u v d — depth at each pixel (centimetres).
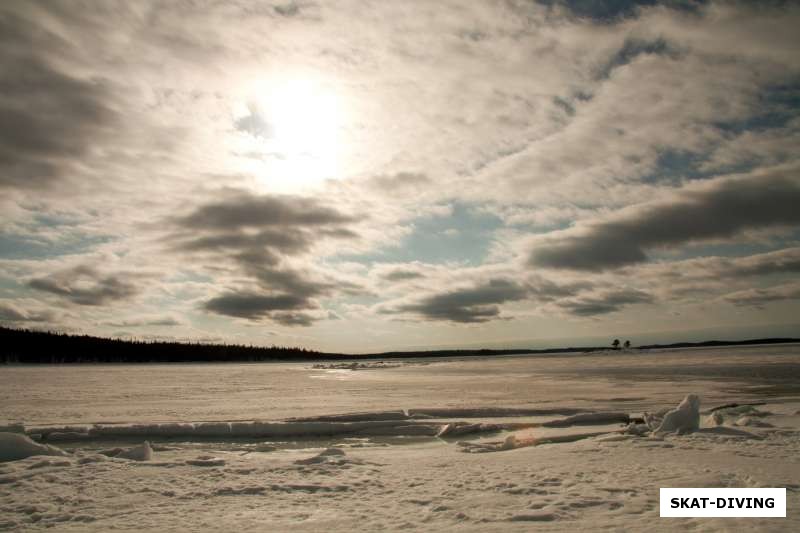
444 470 999
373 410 2297
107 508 759
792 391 2853
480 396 2922
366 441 1611
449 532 618
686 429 1448
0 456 1193
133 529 658
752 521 633
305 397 3014
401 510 723
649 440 1315
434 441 1611
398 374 6219
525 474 945
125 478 952
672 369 5112
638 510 693
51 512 739
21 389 3784
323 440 1628
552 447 1277
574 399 2661
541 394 2978
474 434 1725
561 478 902
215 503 777
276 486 874
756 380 3622
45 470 1024
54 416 2166
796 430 1426
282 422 1773
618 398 2667
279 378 5609
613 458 1092
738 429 1450
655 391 2989
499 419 2000
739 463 1002
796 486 804
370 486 872
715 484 828
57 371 7875
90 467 1054
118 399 2936
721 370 4722
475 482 888
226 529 651
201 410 2348
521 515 676
